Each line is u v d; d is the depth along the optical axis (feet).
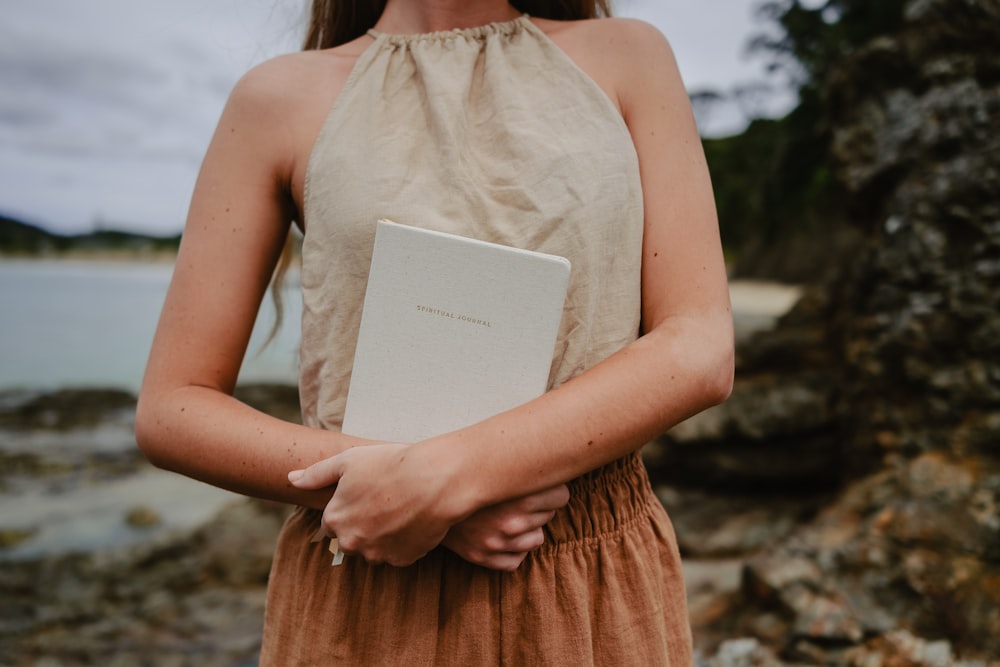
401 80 3.76
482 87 3.72
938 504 8.89
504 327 3.18
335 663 3.40
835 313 14.02
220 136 3.82
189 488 25.75
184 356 3.59
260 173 3.76
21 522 21.95
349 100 3.66
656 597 3.60
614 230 3.44
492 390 3.19
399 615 3.36
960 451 9.23
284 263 4.74
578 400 3.09
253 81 3.84
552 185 3.40
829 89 12.26
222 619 14.10
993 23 9.86
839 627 8.48
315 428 3.51
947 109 10.13
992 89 9.86
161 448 3.44
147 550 16.63
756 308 58.13
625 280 3.48
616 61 3.79
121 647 13.10
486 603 3.32
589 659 3.35
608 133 3.53
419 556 3.06
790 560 9.55
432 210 3.42
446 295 3.20
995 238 9.33
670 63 3.84
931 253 9.87
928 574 8.46
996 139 9.57
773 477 13.82
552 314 3.15
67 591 15.30
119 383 53.57
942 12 10.34
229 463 3.34
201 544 16.85
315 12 4.83
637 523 3.67
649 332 3.38
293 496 3.30
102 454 30.48
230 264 3.69
